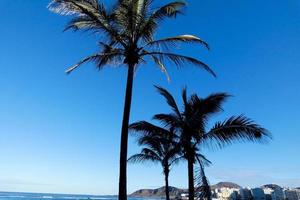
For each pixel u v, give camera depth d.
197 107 12.10
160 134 12.59
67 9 10.41
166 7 10.81
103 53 11.07
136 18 10.47
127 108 10.05
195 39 11.02
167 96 12.55
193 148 11.64
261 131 10.52
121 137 9.80
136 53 10.60
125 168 9.47
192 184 11.17
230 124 10.91
